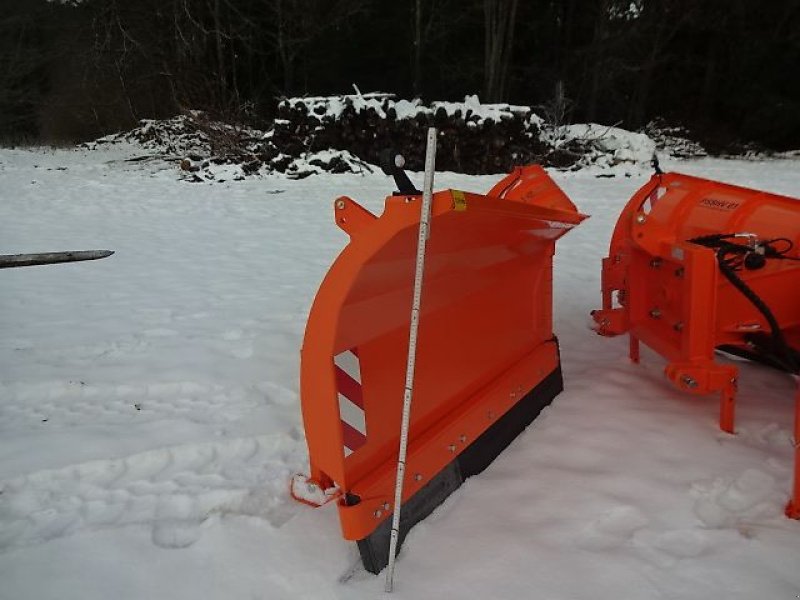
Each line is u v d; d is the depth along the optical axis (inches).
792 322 115.1
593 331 176.6
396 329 92.6
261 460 117.2
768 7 972.6
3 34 1016.2
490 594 80.7
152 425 128.6
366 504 84.1
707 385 112.1
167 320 197.3
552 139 679.1
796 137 986.7
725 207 128.3
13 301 221.1
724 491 99.4
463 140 584.4
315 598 82.2
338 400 82.4
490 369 115.8
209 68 874.1
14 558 91.0
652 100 1079.6
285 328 187.0
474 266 104.0
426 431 100.5
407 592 82.1
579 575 83.0
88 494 108.0
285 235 337.1
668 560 85.0
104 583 86.0
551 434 119.4
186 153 703.7
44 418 134.6
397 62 1011.3
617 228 152.8
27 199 457.4
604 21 916.0
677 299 121.4
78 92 909.2
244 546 92.0
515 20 976.3
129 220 385.4
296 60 992.9
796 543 87.3
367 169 569.0
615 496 99.0
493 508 97.9
